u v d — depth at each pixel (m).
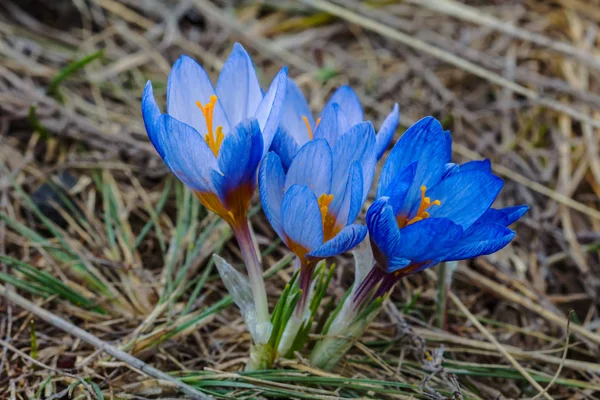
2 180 0.59
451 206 0.49
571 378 0.55
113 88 0.65
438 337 0.55
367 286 0.51
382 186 0.49
